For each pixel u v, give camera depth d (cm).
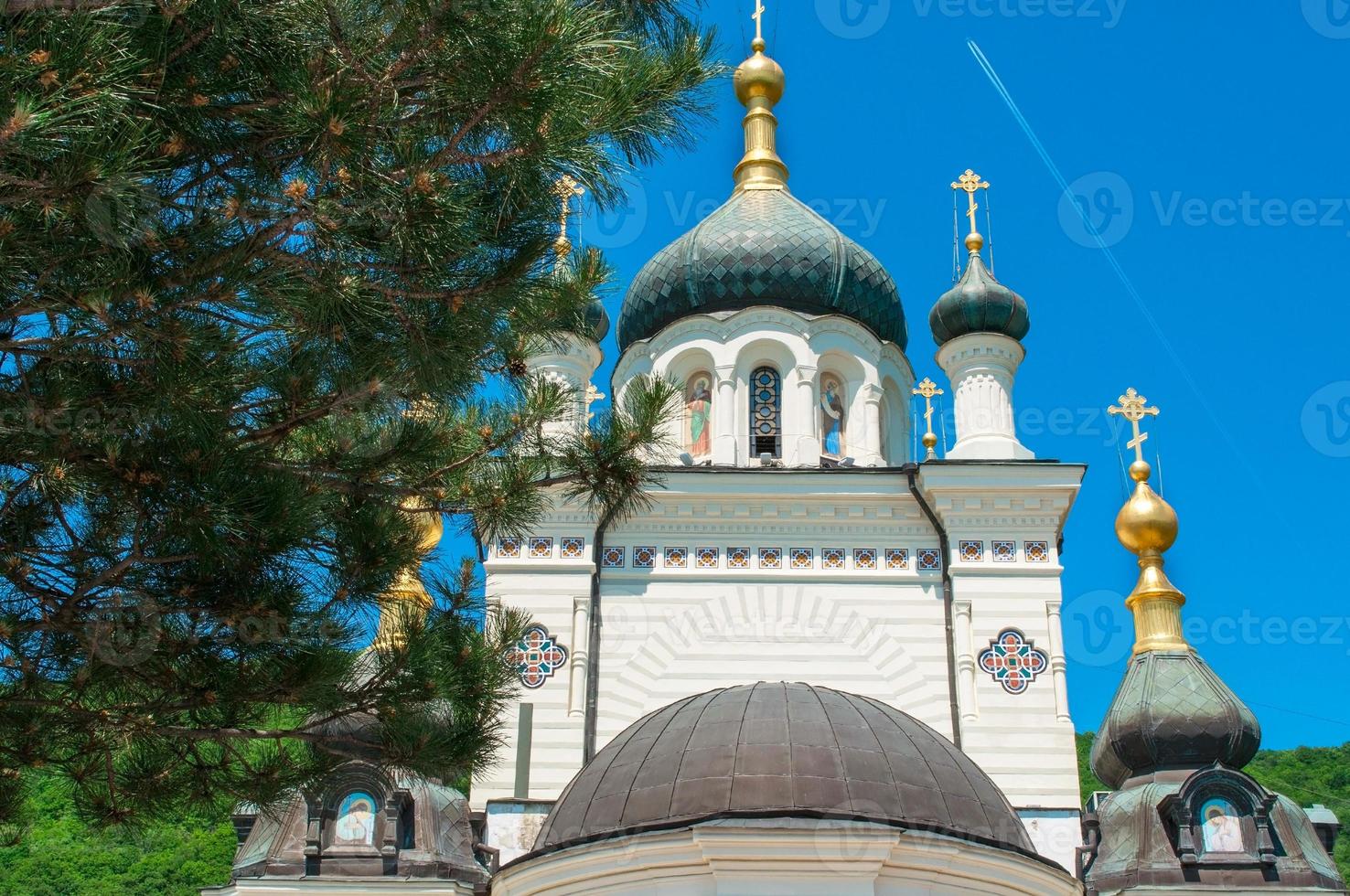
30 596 1212
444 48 1145
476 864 2458
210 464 1145
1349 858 4459
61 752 1317
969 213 3372
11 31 966
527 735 2769
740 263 3462
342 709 1337
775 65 3925
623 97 1225
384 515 1331
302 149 1166
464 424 1389
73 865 4216
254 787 1358
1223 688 2778
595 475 1416
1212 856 2492
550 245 1273
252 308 1151
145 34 1069
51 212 992
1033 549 2911
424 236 1144
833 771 1848
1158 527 3072
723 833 1703
